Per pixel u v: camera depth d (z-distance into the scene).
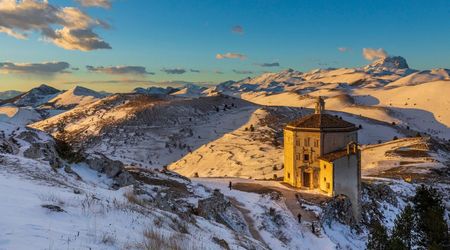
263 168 114.69
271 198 58.34
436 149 118.31
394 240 35.41
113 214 16.05
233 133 172.88
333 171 59.91
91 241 11.35
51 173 26.03
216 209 44.06
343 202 57.62
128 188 28.12
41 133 54.00
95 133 186.62
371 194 65.38
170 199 41.03
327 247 44.44
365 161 113.75
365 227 58.06
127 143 171.50
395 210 65.25
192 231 19.80
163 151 162.25
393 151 116.94
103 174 42.31
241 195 59.47
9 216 12.27
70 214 14.45
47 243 10.22
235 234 26.91
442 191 76.00
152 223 16.77
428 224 39.09
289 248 41.00
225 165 127.81
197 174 116.56
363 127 198.50
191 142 170.00
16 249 9.27
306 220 50.25
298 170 68.44
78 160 42.41
